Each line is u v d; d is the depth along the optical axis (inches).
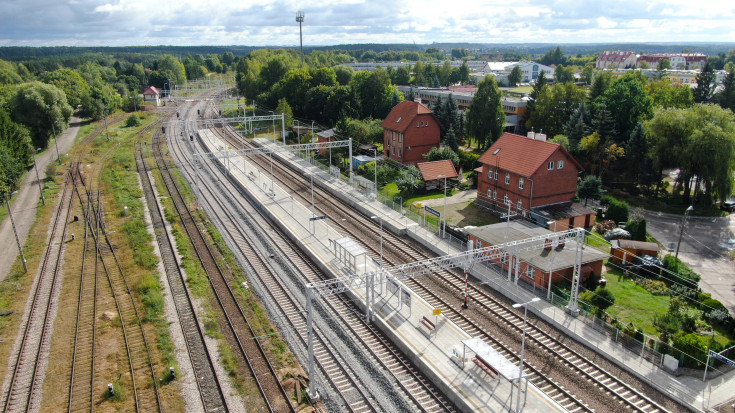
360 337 1193.4
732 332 1195.3
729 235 1827.0
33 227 1946.4
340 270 1521.9
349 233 1887.3
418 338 1150.3
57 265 1616.6
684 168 2065.7
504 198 2053.4
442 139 2994.6
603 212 1991.9
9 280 1519.4
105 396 999.6
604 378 1039.6
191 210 2144.4
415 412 937.5
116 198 2282.2
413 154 2770.7
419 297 1360.7
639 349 1096.8
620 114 2581.2
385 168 2561.5
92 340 1198.9
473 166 2581.2
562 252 1459.2
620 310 1299.2
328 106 3722.9
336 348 1146.7
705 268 1568.7
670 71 6427.2
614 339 1150.3
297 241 1781.5
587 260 1405.0
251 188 2463.1
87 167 2824.8
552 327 1231.5
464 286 1460.4
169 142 3560.5
